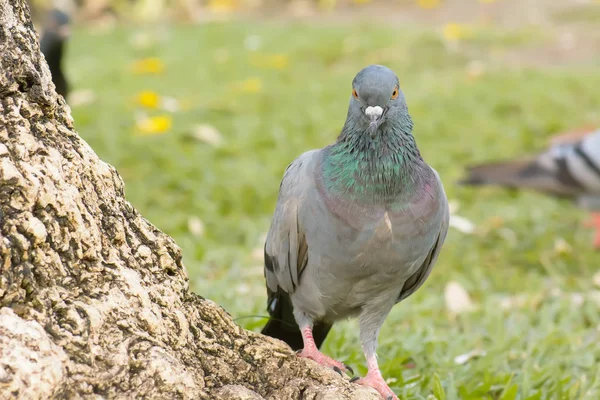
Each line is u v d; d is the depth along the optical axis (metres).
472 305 10.34
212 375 5.23
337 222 6.12
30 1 25.89
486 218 13.64
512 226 13.34
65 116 5.10
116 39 25.45
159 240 5.40
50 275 4.57
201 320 5.50
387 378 7.22
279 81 20.83
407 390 6.79
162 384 4.66
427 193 6.23
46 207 4.59
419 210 6.14
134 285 4.94
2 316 4.22
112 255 4.96
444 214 6.54
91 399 4.41
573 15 28.95
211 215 13.01
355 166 6.11
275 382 5.45
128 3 29.75
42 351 4.22
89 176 5.02
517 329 9.12
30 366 4.13
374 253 6.15
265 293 9.95
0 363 4.06
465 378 7.56
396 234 6.10
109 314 4.72
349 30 25.64
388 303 6.68
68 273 4.68
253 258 11.23
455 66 22.88
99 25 28.69
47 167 4.67
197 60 22.75
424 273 6.98
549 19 28.80
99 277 4.81
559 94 19.36
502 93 19.53
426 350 8.23
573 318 9.71
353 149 6.16
